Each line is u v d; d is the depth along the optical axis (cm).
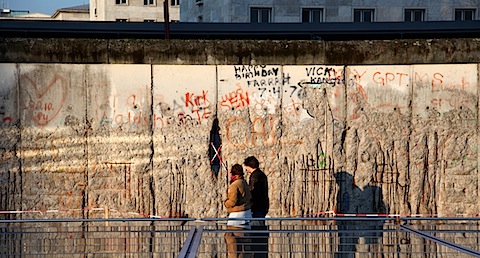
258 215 1382
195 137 1533
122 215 1523
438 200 1538
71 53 1506
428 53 1520
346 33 2080
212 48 1527
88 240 705
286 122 1538
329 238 716
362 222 948
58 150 1514
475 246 670
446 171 1534
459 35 2011
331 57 1530
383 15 5084
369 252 632
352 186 1541
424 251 636
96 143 1518
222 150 1538
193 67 1531
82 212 1514
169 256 610
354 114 1541
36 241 704
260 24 2084
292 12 5003
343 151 1542
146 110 1527
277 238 714
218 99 1535
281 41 1531
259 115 1537
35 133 1510
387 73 1537
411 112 1538
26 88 1507
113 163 1523
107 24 1991
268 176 1538
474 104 1527
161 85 1527
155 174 1527
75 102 1517
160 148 1530
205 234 744
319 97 1537
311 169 1537
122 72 1522
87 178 1518
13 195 1504
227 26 2072
